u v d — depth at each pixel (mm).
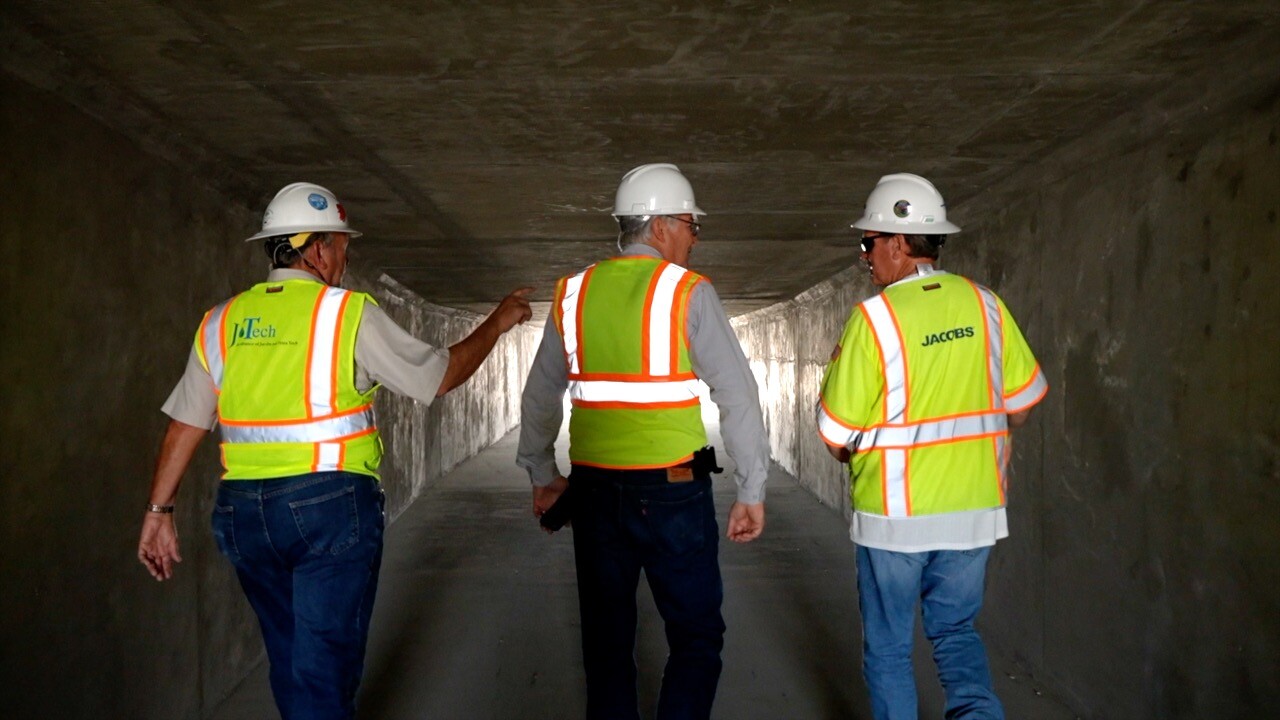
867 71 2518
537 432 2629
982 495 2381
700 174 3885
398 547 6699
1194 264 2627
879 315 2371
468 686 3826
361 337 2248
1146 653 2930
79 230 2484
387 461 7660
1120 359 3068
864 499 2434
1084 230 3328
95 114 2561
